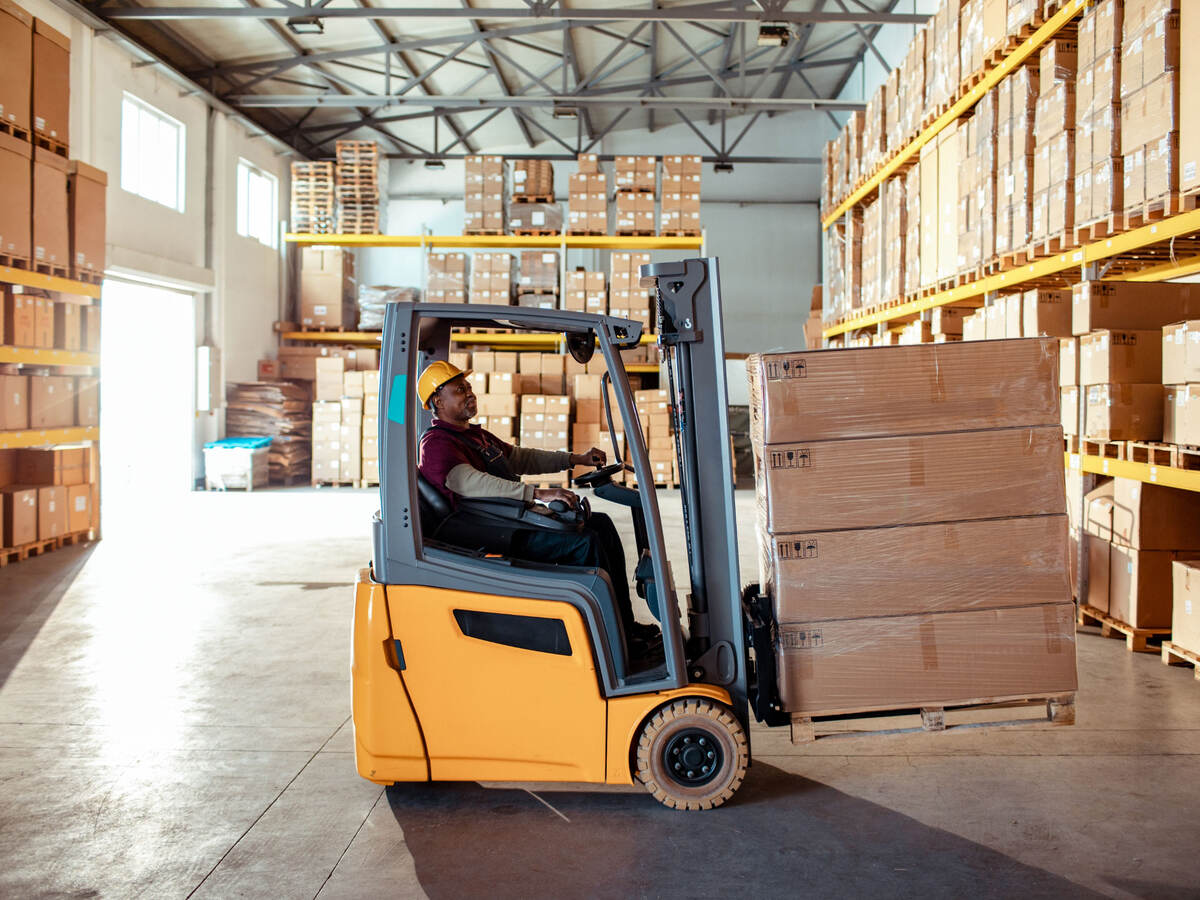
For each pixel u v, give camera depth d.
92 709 4.17
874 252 9.43
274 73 13.86
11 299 7.34
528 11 11.17
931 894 2.58
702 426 3.19
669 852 2.83
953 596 3.19
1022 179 5.90
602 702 3.09
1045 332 5.72
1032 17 5.65
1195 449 4.30
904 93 8.32
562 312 3.11
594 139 18.44
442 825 3.03
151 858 2.80
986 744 3.72
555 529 3.32
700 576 3.22
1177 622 4.62
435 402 3.52
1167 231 4.48
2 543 7.58
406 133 18.16
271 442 14.48
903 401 3.17
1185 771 3.42
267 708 4.20
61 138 8.02
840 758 3.60
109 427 12.09
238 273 14.91
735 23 14.63
